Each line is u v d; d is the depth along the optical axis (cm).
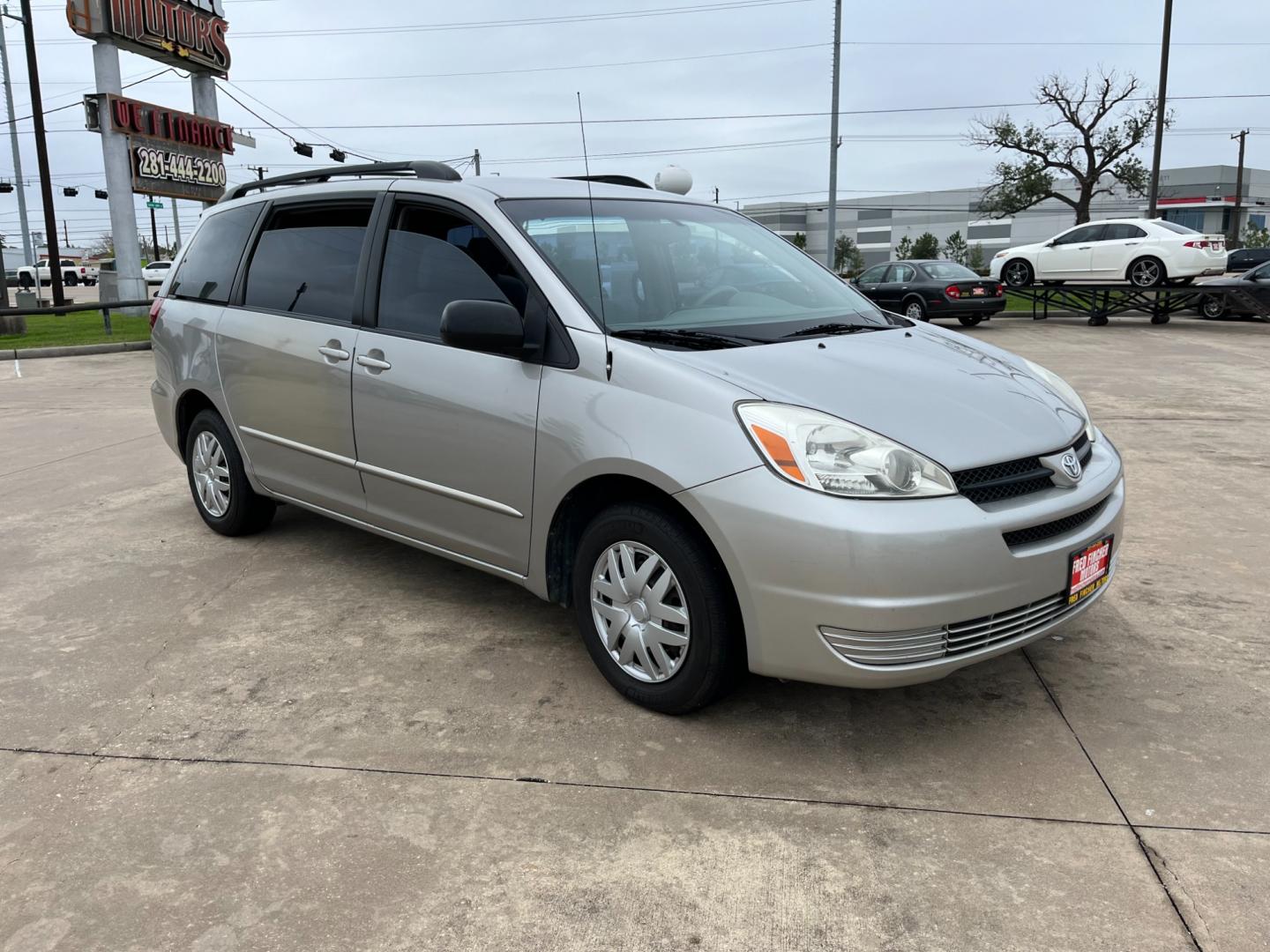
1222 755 278
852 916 215
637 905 219
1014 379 327
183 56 2088
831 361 305
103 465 668
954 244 8162
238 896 222
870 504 253
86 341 1586
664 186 450
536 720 302
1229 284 1759
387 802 259
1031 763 276
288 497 435
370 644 360
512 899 221
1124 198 7925
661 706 300
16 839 244
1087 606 296
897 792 262
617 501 307
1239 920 211
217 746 288
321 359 391
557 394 307
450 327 304
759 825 248
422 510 364
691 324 330
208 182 2211
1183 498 550
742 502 261
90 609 396
